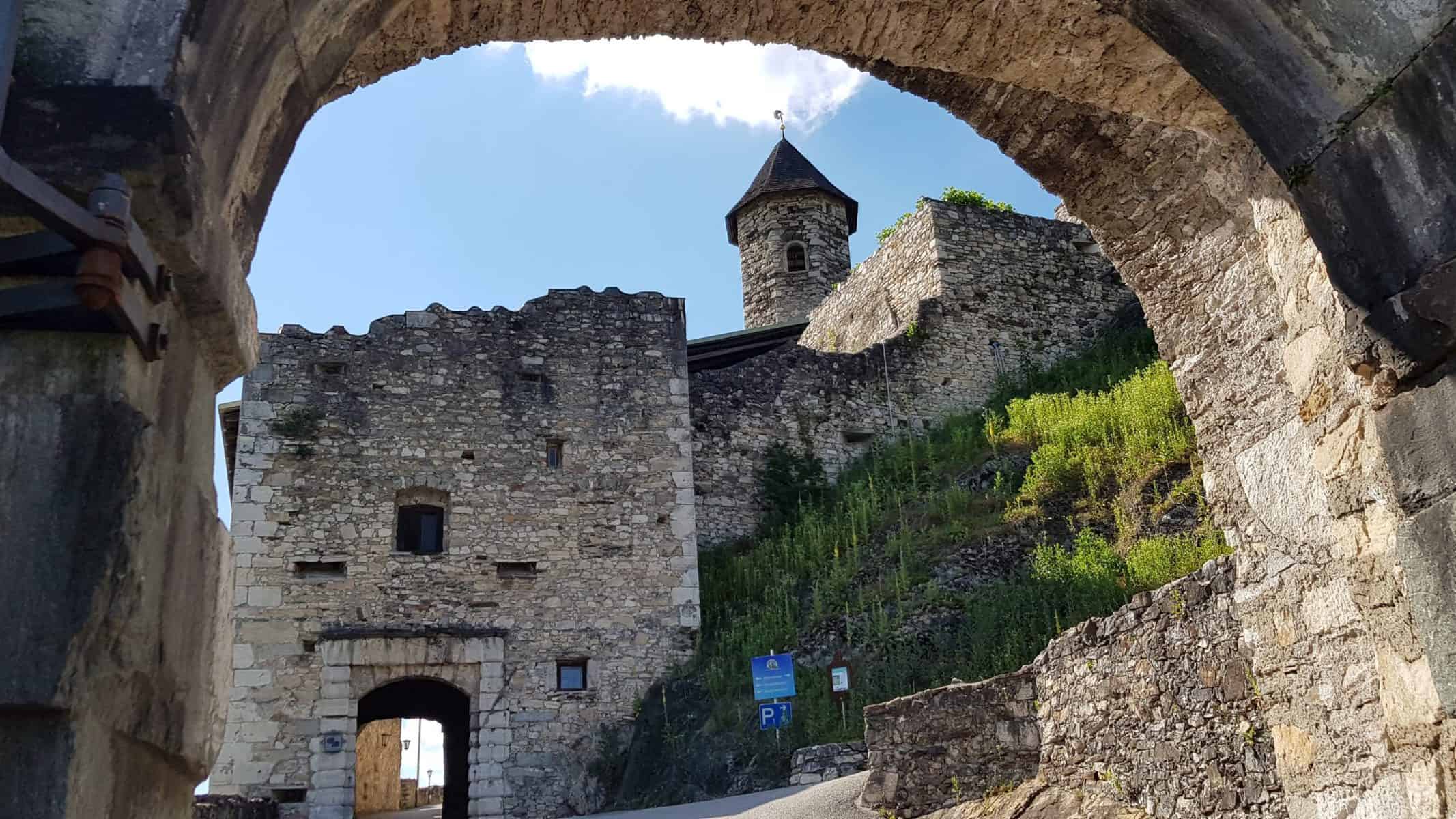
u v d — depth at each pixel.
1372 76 2.90
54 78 2.19
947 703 9.43
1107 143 4.74
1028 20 3.70
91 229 2.05
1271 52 3.11
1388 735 3.62
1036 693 8.80
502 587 17.91
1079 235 26.81
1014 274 25.77
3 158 1.91
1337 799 4.26
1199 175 4.63
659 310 20.33
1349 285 3.08
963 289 25.22
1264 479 4.71
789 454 22.36
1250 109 3.27
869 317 28.08
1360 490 3.80
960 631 13.79
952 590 15.05
